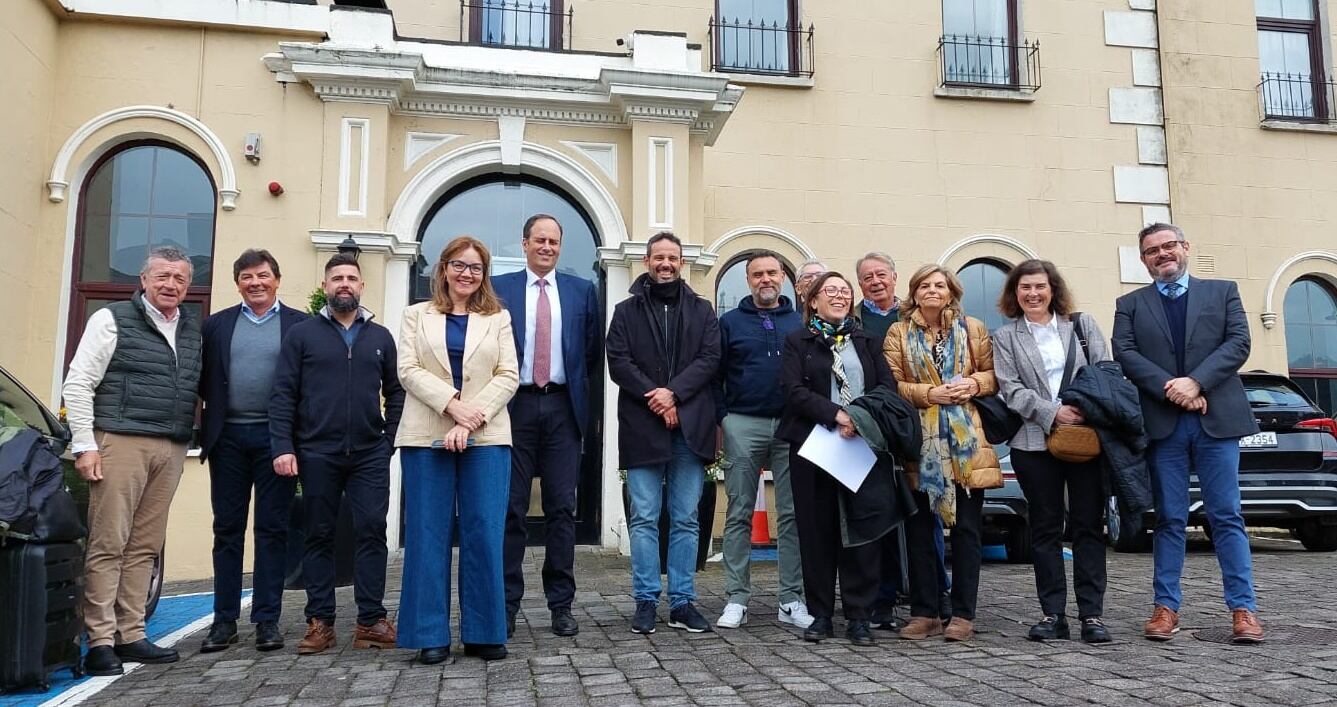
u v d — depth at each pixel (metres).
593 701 3.01
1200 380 3.90
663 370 4.33
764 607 5.03
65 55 7.52
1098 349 4.07
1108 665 3.42
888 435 3.81
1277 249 10.37
